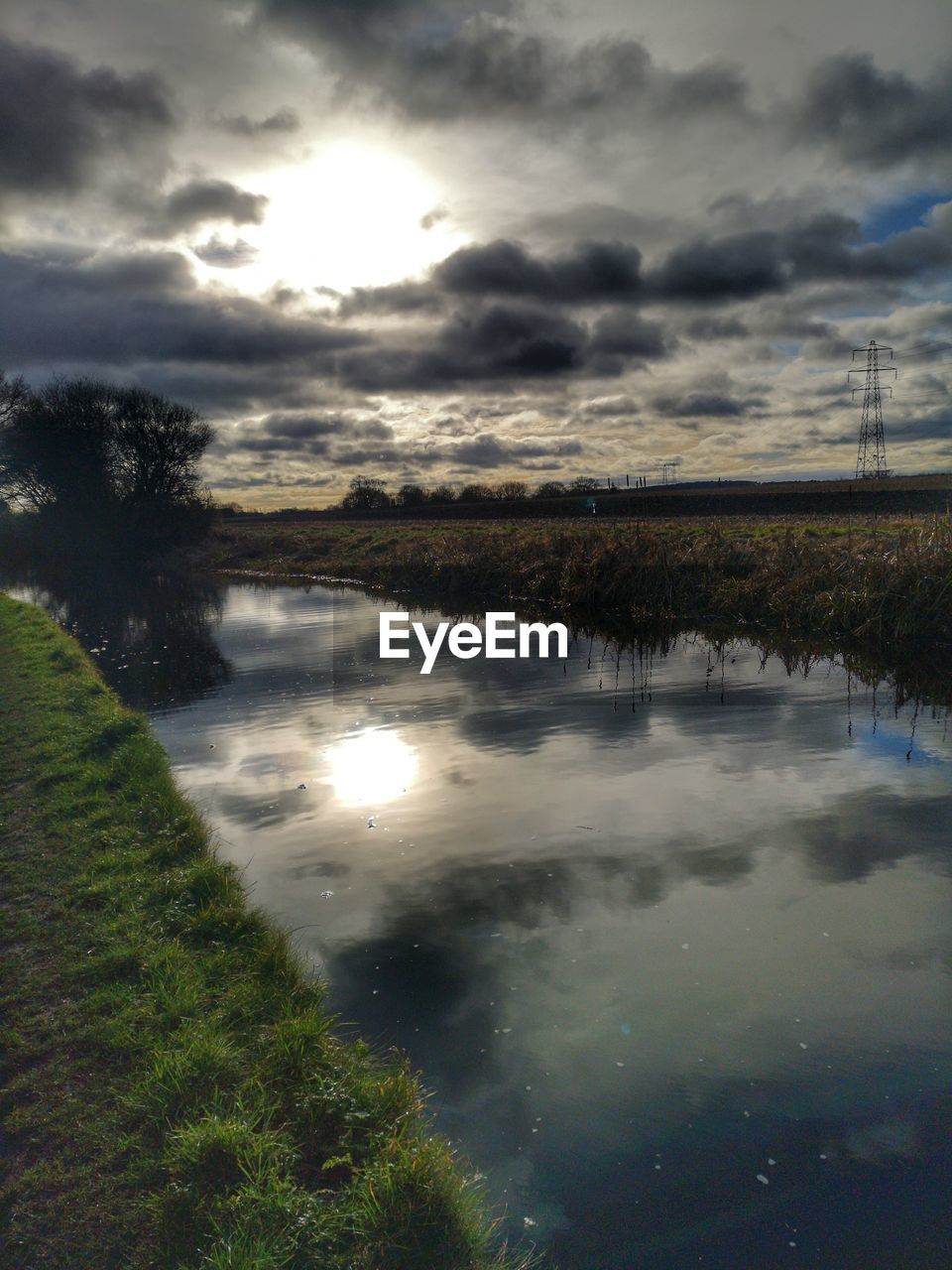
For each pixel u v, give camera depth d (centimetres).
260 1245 306
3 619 2228
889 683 1396
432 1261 314
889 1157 394
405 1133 384
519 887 677
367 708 1327
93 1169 349
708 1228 357
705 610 2141
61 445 4691
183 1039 425
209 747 1121
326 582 3781
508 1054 473
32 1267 304
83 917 564
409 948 587
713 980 542
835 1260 338
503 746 1085
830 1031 489
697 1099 436
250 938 554
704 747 1052
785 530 3169
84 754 935
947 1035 484
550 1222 361
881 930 598
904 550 1803
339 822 829
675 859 723
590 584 2380
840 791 879
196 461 5059
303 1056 429
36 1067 412
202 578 4438
